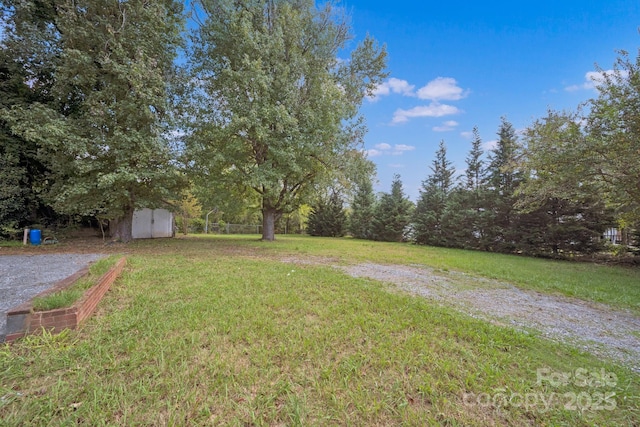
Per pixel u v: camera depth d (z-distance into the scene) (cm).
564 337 318
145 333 275
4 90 965
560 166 791
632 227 1099
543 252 1294
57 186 962
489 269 752
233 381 205
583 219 1211
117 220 1146
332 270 630
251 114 996
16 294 391
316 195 1410
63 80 905
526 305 441
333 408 183
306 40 1267
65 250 882
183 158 1060
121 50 877
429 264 807
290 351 251
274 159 1148
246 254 878
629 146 662
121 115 920
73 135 862
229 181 1229
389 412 182
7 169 927
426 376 221
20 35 936
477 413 183
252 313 338
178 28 1112
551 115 901
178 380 203
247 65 1010
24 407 170
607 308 439
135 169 938
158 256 773
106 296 386
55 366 214
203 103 1172
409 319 341
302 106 1153
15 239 1027
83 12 899
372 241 1938
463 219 1598
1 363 212
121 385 194
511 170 1209
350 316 343
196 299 388
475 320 350
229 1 1123
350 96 1348
